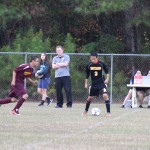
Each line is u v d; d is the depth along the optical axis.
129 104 55.47
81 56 65.06
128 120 38.09
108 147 24.20
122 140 26.81
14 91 40.06
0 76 65.00
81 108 51.66
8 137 26.97
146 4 71.50
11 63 64.81
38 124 33.78
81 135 28.45
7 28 75.94
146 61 66.06
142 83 55.28
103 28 80.31
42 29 77.56
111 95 62.94
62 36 78.06
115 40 77.81
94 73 41.69
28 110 46.78
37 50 69.44
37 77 57.66
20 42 70.31
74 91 64.75
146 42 76.62
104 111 47.97
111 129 31.72
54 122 35.38
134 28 76.38
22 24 76.62
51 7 78.25
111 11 68.06
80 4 69.19
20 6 73.50
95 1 68.25
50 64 57.59
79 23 80.19
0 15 70.38
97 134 29.08
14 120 36.16
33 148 23.28
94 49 76.69
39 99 64.56
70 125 33.62
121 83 64.88
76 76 64.69
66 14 79.00
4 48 70.50
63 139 26.55
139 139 27.38
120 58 65.81
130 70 65.75
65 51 70.62
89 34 80.50
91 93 42.06
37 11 75.81
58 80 52.34
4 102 40.19
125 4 66.31
